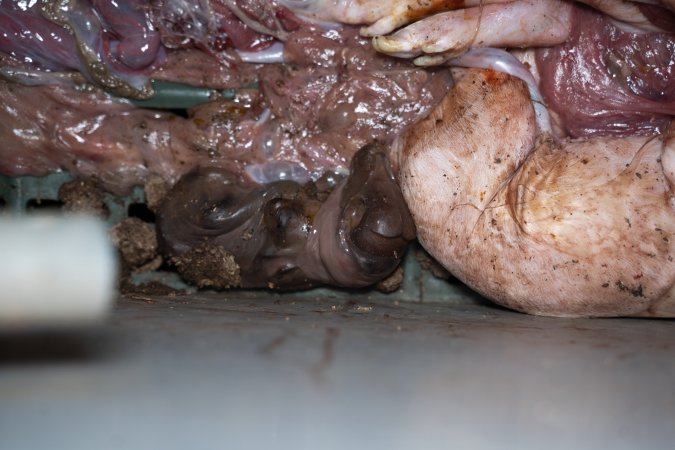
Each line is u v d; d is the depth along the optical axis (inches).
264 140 18.4
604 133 17.6
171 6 17.5
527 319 16.3
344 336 13.0
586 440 9.4
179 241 17.8
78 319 11.6
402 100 18.0
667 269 15.7
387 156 17.7
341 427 9.3
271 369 11.0
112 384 10.3
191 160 18.5
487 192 16.6
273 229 17.4
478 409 10.2
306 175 18.4
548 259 16.1
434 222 16.9
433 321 15.5
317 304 17.8
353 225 17.0
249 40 18.1
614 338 14.2
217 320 14.1
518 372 11.5
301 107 18.3
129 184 18.9
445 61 17.3
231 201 17.8
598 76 17.3
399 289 19.4
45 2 17.3
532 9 16.9
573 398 10.6
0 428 8.7
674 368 12.0
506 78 17.2
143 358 11.2
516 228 16.2
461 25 16.8
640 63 17.2
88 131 18.5
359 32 17.8
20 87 18.1
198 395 10.1
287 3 17.4
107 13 17.4
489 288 16.8
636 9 16.6
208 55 18.3
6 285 11.3
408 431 9.3
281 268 17.6
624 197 15.9
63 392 10.0
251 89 18.6
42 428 8.8
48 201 19.6
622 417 10.2
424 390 10.6
